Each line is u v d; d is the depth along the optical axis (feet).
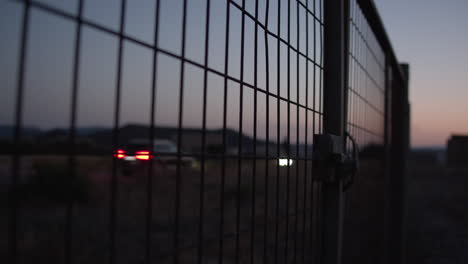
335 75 8.07
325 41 8.20
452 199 73.72
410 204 64.23
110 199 2.97
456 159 162.30
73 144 2.67
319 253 7.94
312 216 7.36
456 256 26.73
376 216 15.08
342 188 8.33
